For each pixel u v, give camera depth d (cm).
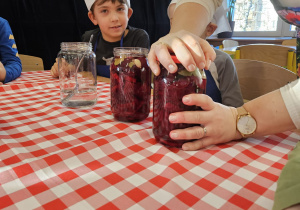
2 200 41
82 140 63
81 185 44
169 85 54
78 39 308
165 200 41
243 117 61
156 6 359
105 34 194
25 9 271
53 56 300
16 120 76
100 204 40
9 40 161
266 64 118
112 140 59
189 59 50
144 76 71
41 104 91
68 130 69
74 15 299
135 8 343
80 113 81
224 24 125
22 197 41
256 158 54
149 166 51
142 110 73
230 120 60
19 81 127
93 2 174
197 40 54
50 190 43
